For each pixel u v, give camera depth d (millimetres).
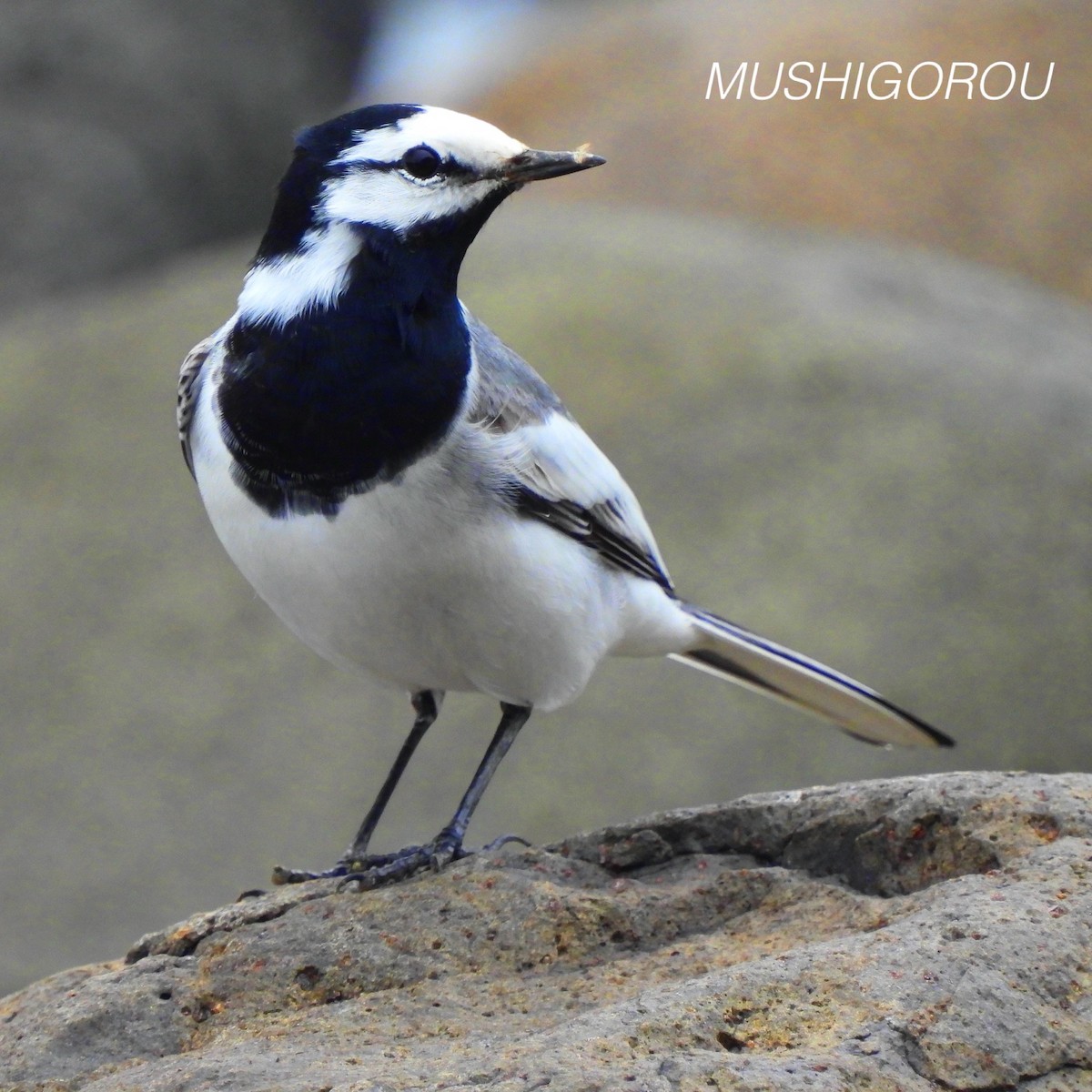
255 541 6344
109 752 14734
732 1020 4805
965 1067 4609
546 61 24547
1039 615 14617
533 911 5941
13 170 24219
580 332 17359
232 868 13648
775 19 23656
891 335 17469
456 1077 4609
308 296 6137
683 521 15359
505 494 6281
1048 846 5629
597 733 14211
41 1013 5723
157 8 25453
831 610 14602
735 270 18672
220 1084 4832
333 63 27734
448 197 6242
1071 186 21547
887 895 6043
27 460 17734
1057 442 16109
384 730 14625
